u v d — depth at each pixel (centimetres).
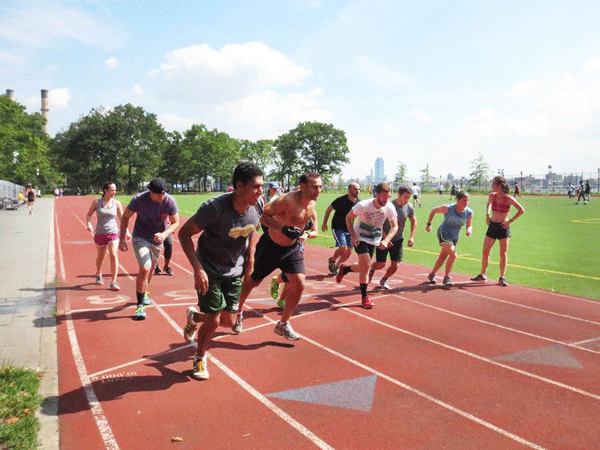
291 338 507
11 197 3191
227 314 437
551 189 6044
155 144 9088
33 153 7569
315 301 707
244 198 387
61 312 624
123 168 9619
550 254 1169
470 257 1140
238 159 10006
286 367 443
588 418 350
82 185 9238
